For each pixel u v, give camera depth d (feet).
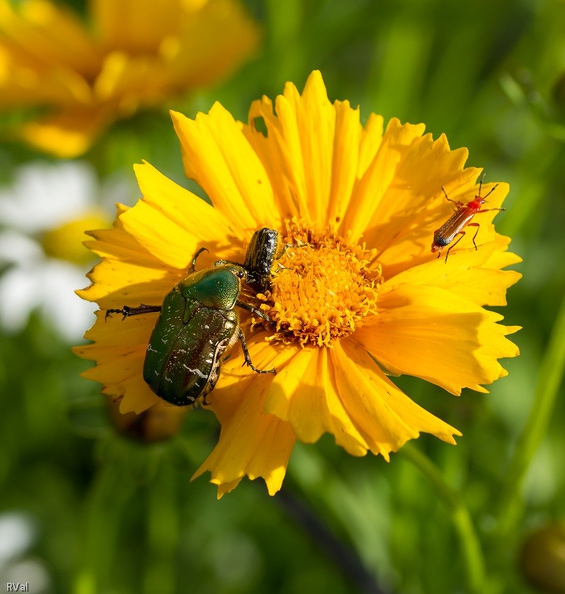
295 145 0.73
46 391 0.94
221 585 0.92
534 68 0.95
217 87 0.99
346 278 0.71
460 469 0.85
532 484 0.88
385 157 0.72
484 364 0.68
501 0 1.00
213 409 0.69
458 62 1.01
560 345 0.78
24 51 0.98
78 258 1.00
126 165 0.99
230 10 0.95
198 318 0.68
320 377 0.69
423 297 0.69
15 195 1.03
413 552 0.82
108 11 0.98
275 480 0.67
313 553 0.89
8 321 0.97
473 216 0.70
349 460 0.89
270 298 0.71
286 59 1.02
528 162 0.91
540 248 0.98
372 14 1.00
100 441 0.78
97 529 0.78
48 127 0.93
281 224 0.73
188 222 0.71
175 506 0.91
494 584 0.79
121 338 0.70
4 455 0.94
